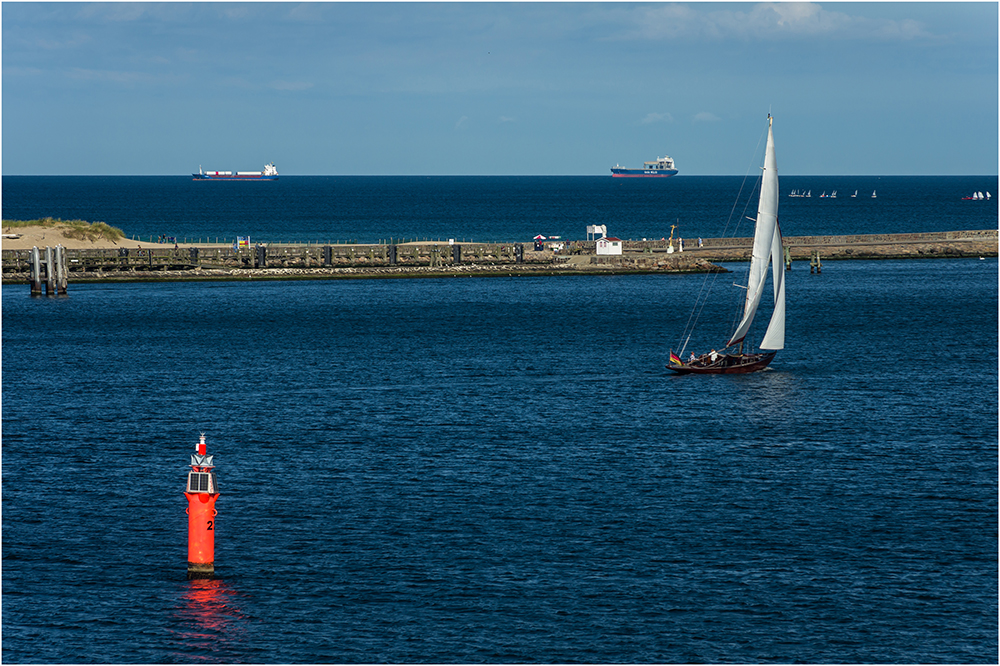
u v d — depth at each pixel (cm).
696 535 5450
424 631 4375
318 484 6344
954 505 5944
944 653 4222
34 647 4219
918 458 6950
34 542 5312
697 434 7644
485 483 6375
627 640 4306
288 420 8138
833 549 5253
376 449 7200
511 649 4241
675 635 4353
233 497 6072
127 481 6425
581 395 9144
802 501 6016
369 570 4969
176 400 8950
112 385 9681
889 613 4541
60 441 7444
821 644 4281
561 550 5234
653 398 9000
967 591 4756
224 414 8369
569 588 4781
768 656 4194
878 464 6794
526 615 4516
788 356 11394
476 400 8925
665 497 6091
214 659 4150
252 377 10119
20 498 6047
